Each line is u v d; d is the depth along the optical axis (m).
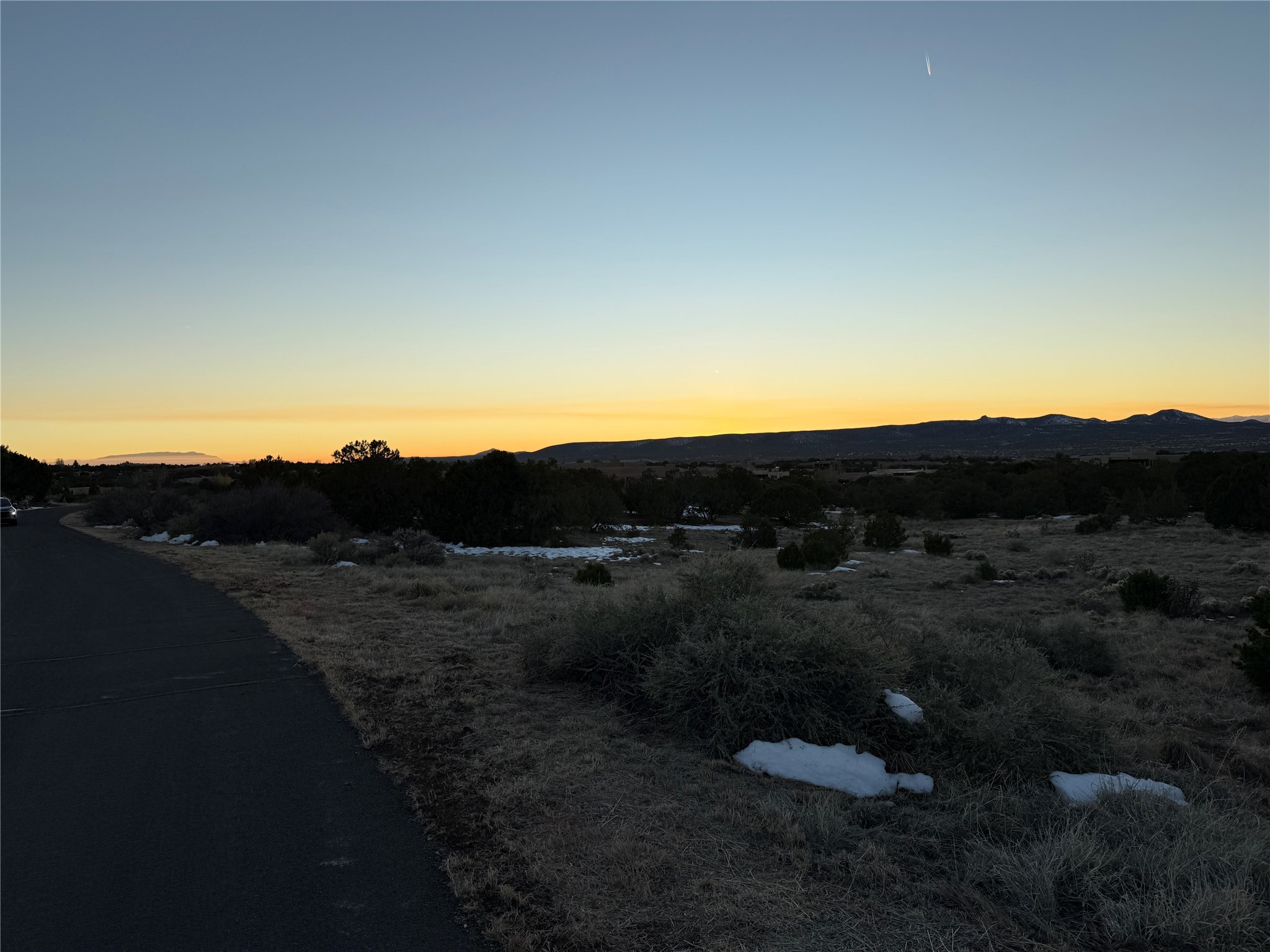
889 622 9.37
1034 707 5.68
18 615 12.11
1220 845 4.04
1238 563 21.94
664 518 54.41
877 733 5.63
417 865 3.93
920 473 80.62
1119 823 4.39
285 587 15.23
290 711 6.76
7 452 65.88
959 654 6.93
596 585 17.73
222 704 7.01
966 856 3.99
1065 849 3.95
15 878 3.83
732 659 5.94
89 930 3.35
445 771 5.25
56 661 8.85
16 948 3.21
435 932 3.32
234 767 5.37
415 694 7.28
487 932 3.30
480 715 6.60
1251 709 8.55
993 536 39.84
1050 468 74.06
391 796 4.83
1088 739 5.68
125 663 8.73
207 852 4.09
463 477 33.53
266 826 4.41
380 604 13.05
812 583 18.66
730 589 7.83
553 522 35.19
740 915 3.44
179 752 5.72
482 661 8.68
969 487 58.59
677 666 6.11
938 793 5.00
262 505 28.19
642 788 4.95
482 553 28.97
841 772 5.20
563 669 7.78
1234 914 3.40
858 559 28.36
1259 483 34.31
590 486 44.06
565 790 4.89
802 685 5.79
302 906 3.54
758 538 34.50
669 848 4.10
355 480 34.06
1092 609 16.14
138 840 4.23
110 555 22.38
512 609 12.11
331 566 19.64
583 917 3.41
